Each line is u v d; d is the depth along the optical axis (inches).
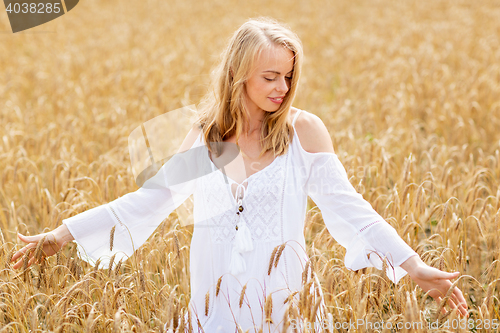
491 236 128.7
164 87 302.7
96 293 115.0
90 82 326.0
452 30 475.8
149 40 476.4
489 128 231.1
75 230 91.0
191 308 89.2
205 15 634.2
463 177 171.2
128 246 93.8
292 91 83.1
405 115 251.0
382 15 623.8
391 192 155.9
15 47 462.6
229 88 85.0
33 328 91.2
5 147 211.2
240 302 81.5
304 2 713.0
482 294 123.1
